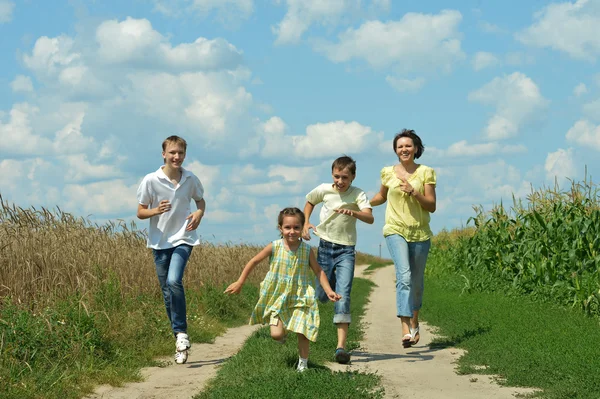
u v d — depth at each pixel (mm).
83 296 8797
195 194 8195
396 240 8719
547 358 6988
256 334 9070
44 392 5887
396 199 8766
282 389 5516
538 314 10688
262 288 6789
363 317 13836
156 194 7977
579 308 11211
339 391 5523
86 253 11039
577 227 12992
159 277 8266
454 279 18766
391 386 6168
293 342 8234
